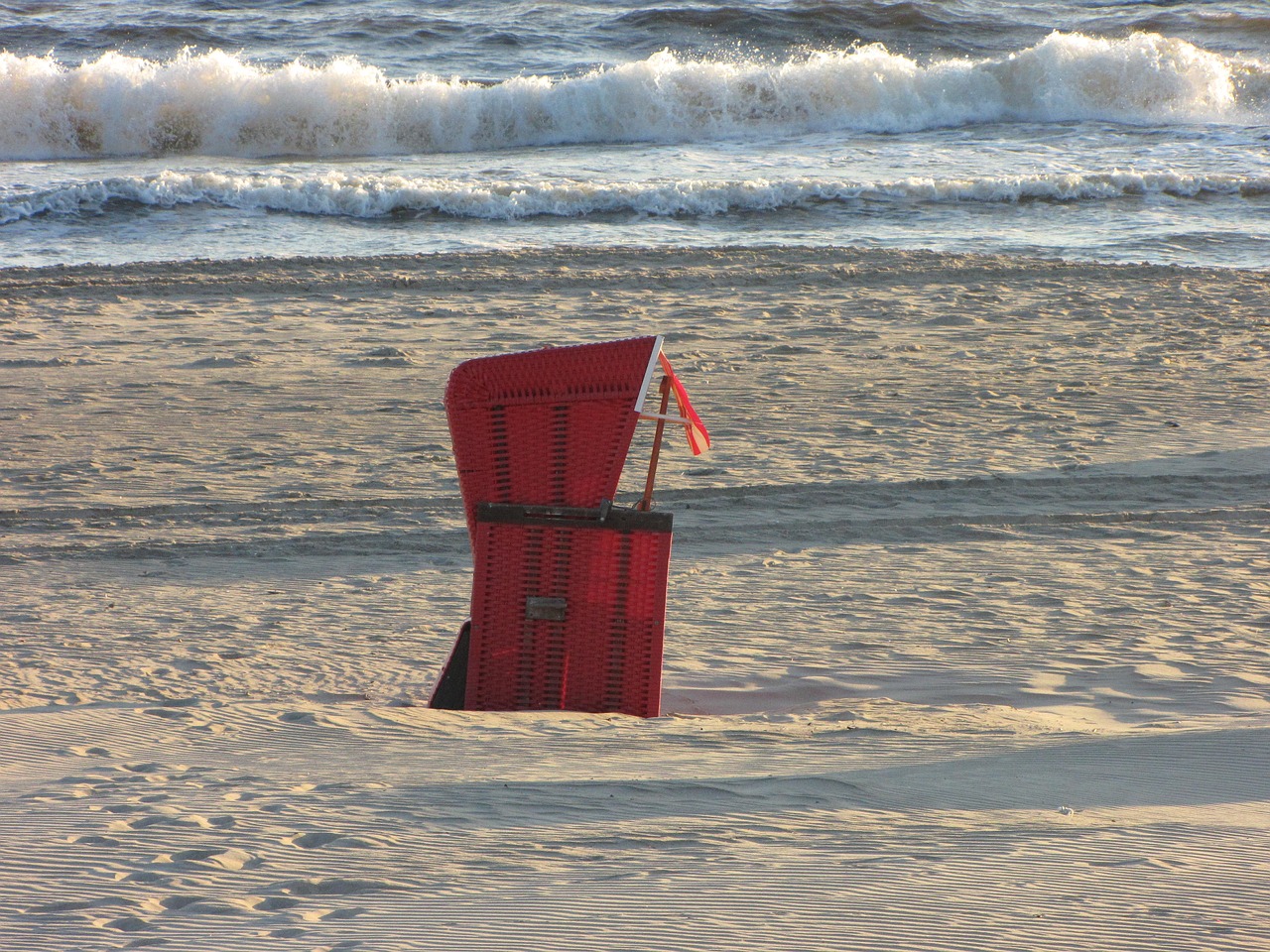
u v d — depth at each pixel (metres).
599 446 24.06
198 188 91.25
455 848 14.28
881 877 12.71
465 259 76.62
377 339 60.50
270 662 26.06
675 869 13.23
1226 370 54.16
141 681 24.50
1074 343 59.09
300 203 90.62
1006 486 39.88
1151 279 72.00
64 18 156.00
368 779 17.44
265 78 113.62
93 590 31.52
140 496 39.38
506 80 128.12
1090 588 31.30
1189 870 12.84
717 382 52.69
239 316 64.94
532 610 24.05
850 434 45.47
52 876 13.49
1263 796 16.03
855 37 152.25
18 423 47.25
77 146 111.75
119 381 53.41
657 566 23.95
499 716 22.25
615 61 140.38
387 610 30.03
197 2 164.88
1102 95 124.19
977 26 157.62
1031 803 15.90
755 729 21.03
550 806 15.95
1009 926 11.30
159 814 15.59
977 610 29.75
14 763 18.83
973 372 54.19
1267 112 123.19
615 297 68.88
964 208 92.69
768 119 122.00
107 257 78.50
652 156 110.00
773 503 38.47
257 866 13.77
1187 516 37.16
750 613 29.70
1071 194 95.12
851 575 32.47
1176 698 23.84
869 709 23.02
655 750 19.48
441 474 41.56
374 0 164.88
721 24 152.62
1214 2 173.25
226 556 34.41
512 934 11.43
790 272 73.44
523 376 24.12
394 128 115.38
